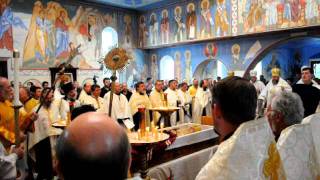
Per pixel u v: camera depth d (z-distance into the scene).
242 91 1.41
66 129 0.78
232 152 1.30
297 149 1.72
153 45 16.14
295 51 18.73
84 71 14.22
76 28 14.10
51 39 13.20
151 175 3.63
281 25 11.22
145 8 16.11
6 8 11.70
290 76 18.45
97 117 0.79
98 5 15.02
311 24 10.47
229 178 1.27
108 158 0.73
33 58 12.55
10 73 11.87
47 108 5.92
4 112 3.43
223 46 13.80
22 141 3.32
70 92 7.12
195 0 14.11
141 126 4.08
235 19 12.66
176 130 4.94
